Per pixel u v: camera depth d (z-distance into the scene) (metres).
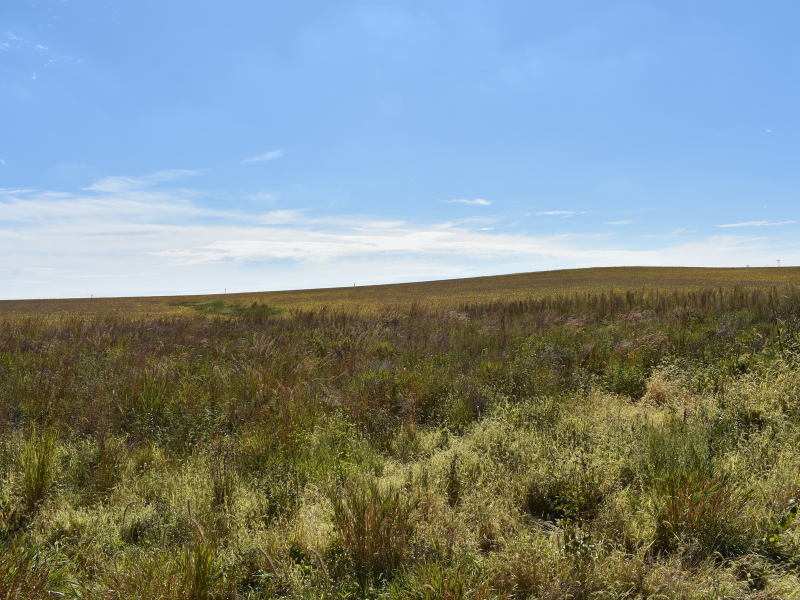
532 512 3.65
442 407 6.07
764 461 3.85
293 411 5.66
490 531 3.25
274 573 2.65
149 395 6.43
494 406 5.91
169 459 4.62
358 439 5.14
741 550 2.86
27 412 5.82
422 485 3.80
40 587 2.39
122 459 4.49
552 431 4.80
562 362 8.14
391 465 4.42
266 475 4.15
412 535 3.05
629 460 4.03
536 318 13.46
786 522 2.83
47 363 8.48
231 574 2.72
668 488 3.30
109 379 7.20
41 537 3.11
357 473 4.01
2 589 2.31
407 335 11.59
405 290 57.12
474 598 2.37
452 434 5.38
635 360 7.70
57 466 4.36
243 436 5.14
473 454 4.45
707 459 3.70
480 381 6.86
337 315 16.48
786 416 4.75
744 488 3.39
